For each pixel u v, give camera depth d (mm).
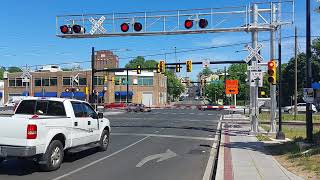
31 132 12195
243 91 121875
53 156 13031
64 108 14406
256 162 14172
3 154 12242
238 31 26859
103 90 94812
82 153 17078
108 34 27797
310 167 12430
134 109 69875
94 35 27969
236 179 11188
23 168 13453
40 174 12453
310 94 16797
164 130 29438
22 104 14711
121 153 17188
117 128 31156
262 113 62406
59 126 13492
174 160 15539
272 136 24500
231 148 18406
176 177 12164
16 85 111125
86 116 15766
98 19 27844
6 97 112188
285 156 15328
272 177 11391
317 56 92562
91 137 16125
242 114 57875
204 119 45000
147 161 15156
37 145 12344
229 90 48844
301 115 57781
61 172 12797
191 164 14609
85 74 105312
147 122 39250
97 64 113375
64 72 106562
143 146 19766
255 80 25531
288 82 96688
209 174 12695
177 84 158625
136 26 27375
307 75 17234
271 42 26031
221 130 29312
